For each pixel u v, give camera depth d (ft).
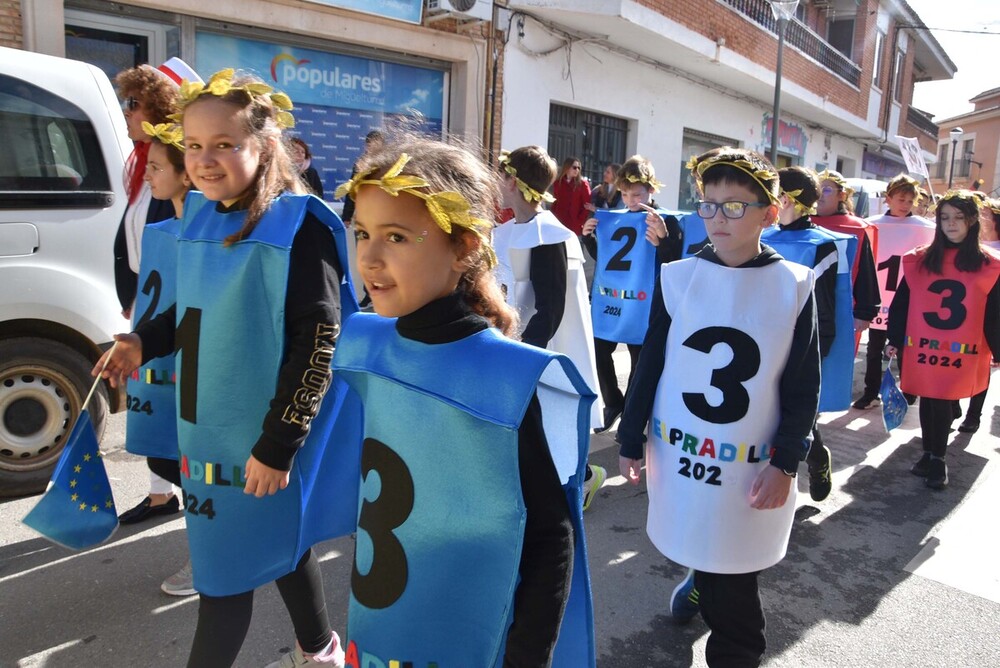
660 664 9.18
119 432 15.71
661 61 39.96
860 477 15.92
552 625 4.53
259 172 6.82
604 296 16.98
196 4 22.58
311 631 7.66
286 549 6.86
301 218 6.54
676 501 7.89
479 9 28.40
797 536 12.92
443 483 4.59
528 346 4.52
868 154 80.07
